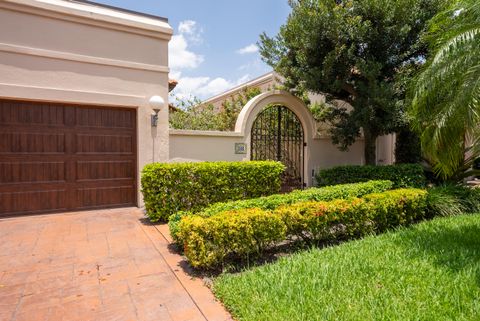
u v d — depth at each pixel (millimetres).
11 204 6664
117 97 7520
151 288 3557
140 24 7738
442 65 5062
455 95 5023
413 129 6938
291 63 9719
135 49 7793
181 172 6703
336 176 9711
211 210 4891
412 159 10773
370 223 5672
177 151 8422
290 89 10711
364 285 3477
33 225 6125
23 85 6539
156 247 4934
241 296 3219
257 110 9797
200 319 2941
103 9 7484
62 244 5039
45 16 6734
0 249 4781
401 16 8266
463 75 4938
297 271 3812
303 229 4832
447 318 2854
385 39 8586
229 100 15070
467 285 3502
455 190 7949
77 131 7273
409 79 8391
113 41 7508
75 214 7090
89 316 2975
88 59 7172
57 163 7078
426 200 6770
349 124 9648
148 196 6402
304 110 10805
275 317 2818
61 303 3213
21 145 6727
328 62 8578
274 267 3990
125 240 5270
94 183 7496
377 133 10234
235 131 9516
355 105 9555
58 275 3877
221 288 3428
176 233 4613
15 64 6477
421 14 8539
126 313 3029
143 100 7883
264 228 4344
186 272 4008
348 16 8562
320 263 4074
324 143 11312
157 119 8008
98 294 3406
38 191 6906
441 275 3777
